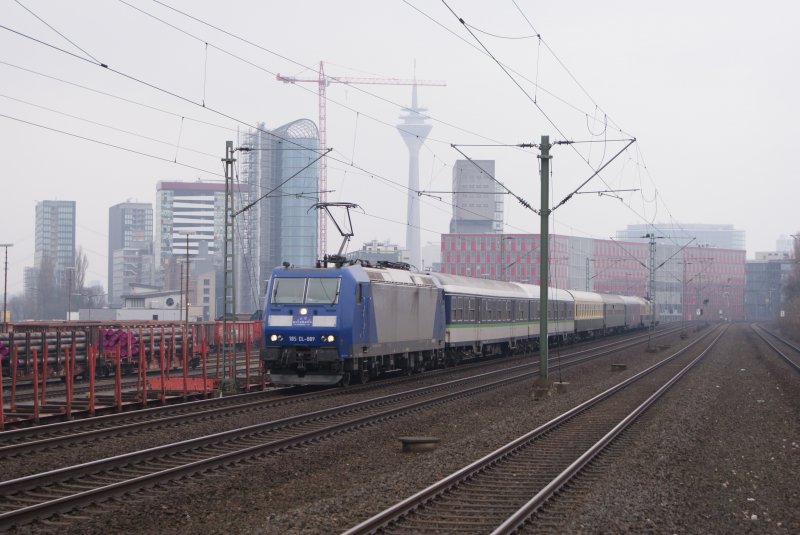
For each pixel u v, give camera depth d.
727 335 98.25
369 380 33.75
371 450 18.20
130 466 15.17
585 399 28.70
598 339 83.12
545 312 30.77
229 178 31.00
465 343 43.03
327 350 28.95
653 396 28.88
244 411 23.70
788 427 22.77
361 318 29.95
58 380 38.16
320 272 29.70
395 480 14.28
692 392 31.30
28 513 11.27
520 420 22.92
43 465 15.14
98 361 38.44
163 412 23.09
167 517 11.88
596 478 15.00
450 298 40.50
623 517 11.92
